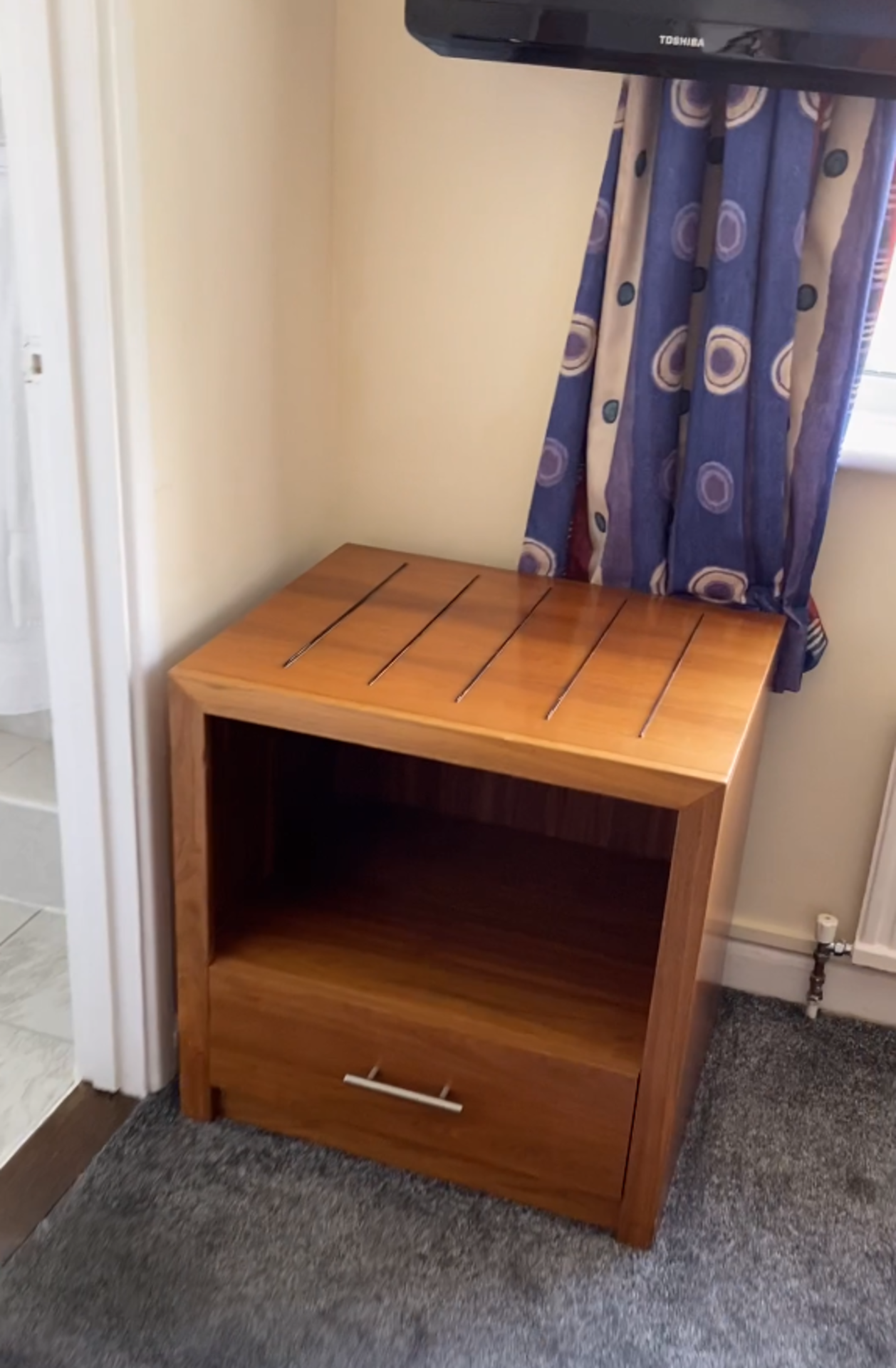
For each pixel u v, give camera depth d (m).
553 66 1.39
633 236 1.48
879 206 1.39
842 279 1.42
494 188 1.58
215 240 1.37
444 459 1.74
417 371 1.70
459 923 1.56
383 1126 1.46
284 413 1.62
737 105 1.36
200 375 1.39
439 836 1.78
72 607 1.33
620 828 1.77
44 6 1.10
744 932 1.85
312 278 1.62
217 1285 1.33
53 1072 1.62
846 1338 1.31
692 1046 1.38
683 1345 1.29
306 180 1.56
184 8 1.23
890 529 1.58
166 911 1.52
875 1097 1.66
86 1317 1.28
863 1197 1.50
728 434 1.49
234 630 1.43
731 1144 1.57
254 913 1.55
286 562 1.71
